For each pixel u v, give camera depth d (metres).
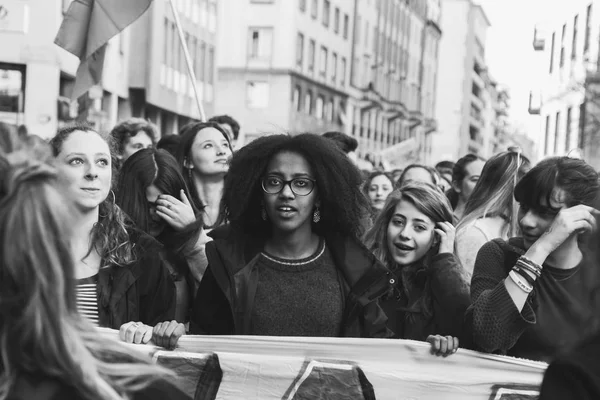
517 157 6.16
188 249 5.79
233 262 4.48
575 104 36.56
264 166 4.51
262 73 57.59
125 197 5.85
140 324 4.40
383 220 5.40
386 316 4.73
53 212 2.21
